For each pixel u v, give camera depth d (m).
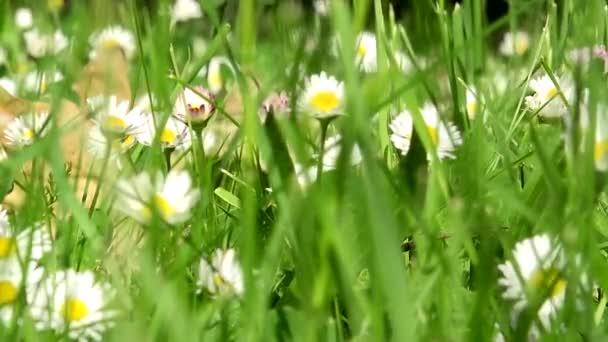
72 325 0.90
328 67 1.03
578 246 0.87
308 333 0.85
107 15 0.94
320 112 1.01
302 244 0.86
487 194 0.99
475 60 1.25
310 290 0.86
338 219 0.85
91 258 0.98
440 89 0.98
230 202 1.03
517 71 1.30
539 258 0.89
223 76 1.27
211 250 0.98
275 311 0.90
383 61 1.04
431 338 0.87
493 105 1.17
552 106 1.14
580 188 0.88
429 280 0.89
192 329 0.85
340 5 0.84
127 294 0.89
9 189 1.04
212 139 1.14
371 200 0.81
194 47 1.67
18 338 0.88
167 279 0.89
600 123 0.88
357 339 0.86
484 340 0.88
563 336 0.87
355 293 0.86
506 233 0.95
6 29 1.74
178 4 1.82
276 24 1.22
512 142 1.12
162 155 1.08
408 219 0.92
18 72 1.44
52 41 1.29
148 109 1.16
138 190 0.93
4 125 1.18
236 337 0.90
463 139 1.03
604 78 0.93
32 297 0.91
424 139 0.94
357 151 0.97
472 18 1.32
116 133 1.04
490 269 0.86
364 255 0.88
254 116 0.91
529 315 0.87
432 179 0.93
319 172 0.89
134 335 0.84
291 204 0.87
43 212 0.99
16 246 0.91
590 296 0.87
